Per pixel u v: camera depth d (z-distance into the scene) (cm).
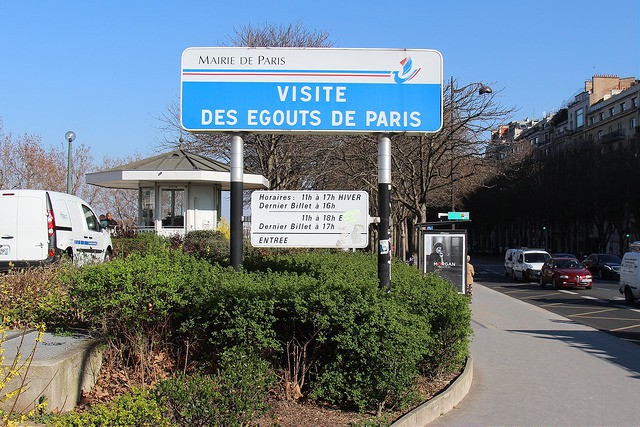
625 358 1100
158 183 2292
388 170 775
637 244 2686
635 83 8506
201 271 736
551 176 6091
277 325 650
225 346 635
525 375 934
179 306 669
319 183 3059
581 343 1269
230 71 787
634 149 5516
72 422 434
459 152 2172
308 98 784
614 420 692
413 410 631
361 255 1298
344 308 620
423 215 2017
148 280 658
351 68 785
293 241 770
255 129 782
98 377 672
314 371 654
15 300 813
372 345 604
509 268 4184
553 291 3014
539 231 8650
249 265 912
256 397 483
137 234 2081
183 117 783
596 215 5847
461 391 771
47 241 1313
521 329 1483
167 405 454
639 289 2177
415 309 716
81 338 710
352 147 2267
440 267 1612
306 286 658
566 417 701
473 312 1861
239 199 793
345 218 771
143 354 675
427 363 781
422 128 780
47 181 3544
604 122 8094
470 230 9712
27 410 558
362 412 612
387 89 783
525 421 682
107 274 663
